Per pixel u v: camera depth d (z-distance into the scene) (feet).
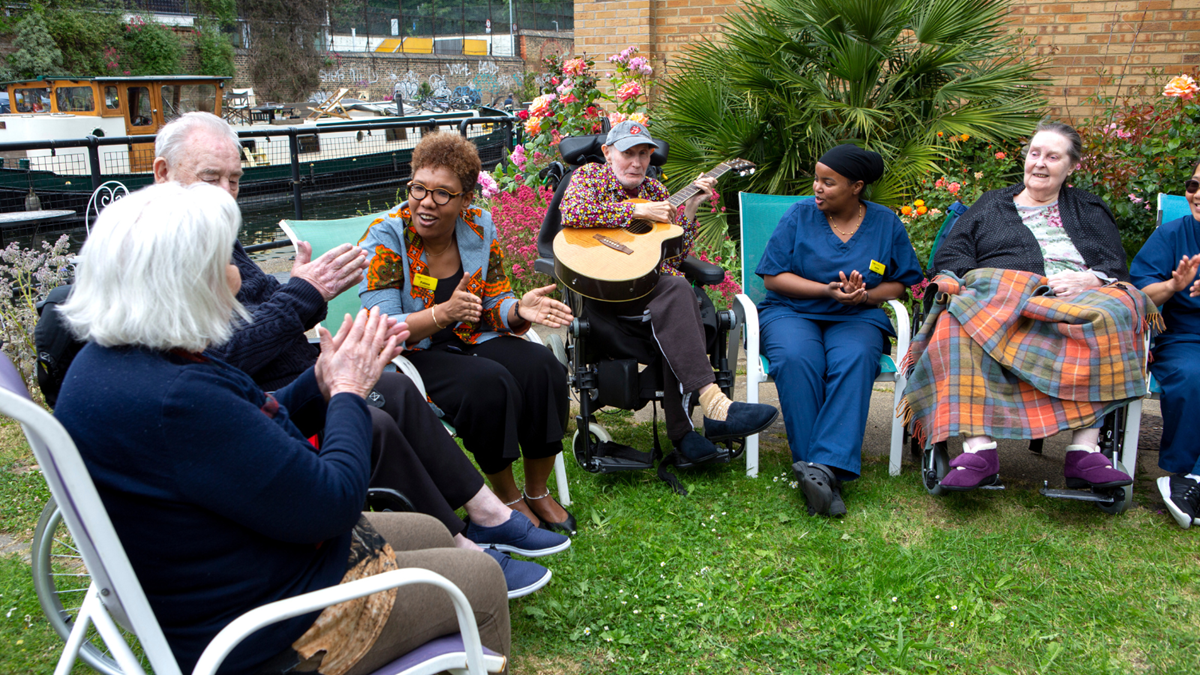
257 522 4.50
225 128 8.32
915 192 18.76
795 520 9.93
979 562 8.95
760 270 11.69
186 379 4.32
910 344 10.87
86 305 4.43
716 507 10.17
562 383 9.34
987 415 9.75
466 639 5.17
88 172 38.91
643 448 12.28
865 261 11.18
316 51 111.55
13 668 7.16
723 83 20.52
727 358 11.69
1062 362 9.65
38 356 6.74
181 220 4.43
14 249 13.58
